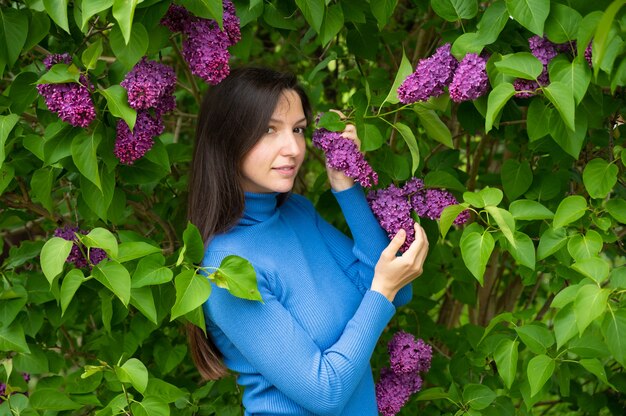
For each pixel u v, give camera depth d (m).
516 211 1.72
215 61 1.58
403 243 1.79
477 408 2.00
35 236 2.79
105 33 2.02
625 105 1.83
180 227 2.25
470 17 1.76
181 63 2.56
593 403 2.55
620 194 2.03
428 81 1.68
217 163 1.68
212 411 2.24
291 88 1.70
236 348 1.75
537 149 1.95
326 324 1.69
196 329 1.79
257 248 1.69
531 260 1.73
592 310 1.49
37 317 1.98
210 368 1.83
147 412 1.78
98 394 2.16
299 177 2.77
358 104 1.94
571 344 1.82
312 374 1.55
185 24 1.61
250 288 1.48
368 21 2.10
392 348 2.04
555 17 1.56
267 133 1.68
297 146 1.68
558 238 1.76
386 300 1.69
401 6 2.87
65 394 1.86
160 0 1.53
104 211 1.73
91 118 1.56
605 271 1.55
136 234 1.90
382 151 1.95
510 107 1.97
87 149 1.61
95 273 1.60
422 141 2.36
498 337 2.11
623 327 1.55
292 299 1.69
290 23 1.92
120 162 1.73
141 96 1.55
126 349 2.08
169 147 2.21
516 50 1.81
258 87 1.64
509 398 2.08
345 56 2.68
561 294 1.66
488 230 1.72
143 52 1.54
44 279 1.96
